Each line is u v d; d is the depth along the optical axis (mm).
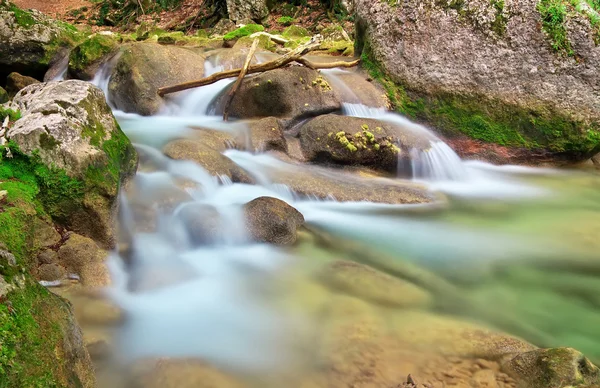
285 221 4969
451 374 3146
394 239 5449
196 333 3594
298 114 7574
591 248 5453
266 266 4590
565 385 2852
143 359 3240
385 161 7152
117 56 9188
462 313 4043
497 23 7969
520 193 7176
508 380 3105
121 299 3848
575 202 6879
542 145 8047
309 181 6297
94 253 4004
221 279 4332
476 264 5000
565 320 4059
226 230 4809
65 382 2248
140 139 6445
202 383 3014
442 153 7512
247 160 6586
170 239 4660
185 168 5668
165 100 8188
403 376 3123
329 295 4125
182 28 16609
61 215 4055
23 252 3104
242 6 15547
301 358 3334
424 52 8375
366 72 8992
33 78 9461
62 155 4039
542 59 7852
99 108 4828
